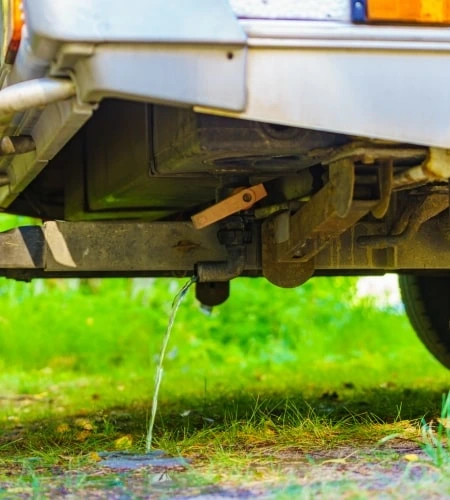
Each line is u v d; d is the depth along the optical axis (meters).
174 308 3.81
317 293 11.48
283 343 10.96
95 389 7.47
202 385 7.17
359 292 12.12
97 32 2.68
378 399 5.34
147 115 3.61
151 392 6.66
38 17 2.67
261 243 3.88
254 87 2.79
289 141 3.04
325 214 3.28
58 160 5.22
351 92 2.86
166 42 2.71
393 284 12.11
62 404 6.27
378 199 3.25
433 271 4.66
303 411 4.68
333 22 2.86
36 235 3.80
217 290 5.13
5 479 3.13
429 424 3.95
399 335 11.27
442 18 2.91
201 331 10.92
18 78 3.13
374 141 3.00
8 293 11.54
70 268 3.82
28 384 8.27
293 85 2.82
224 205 3.67
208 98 2.76
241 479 2.94
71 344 10.73
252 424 3.95
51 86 2.84
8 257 3.78
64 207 5.42
